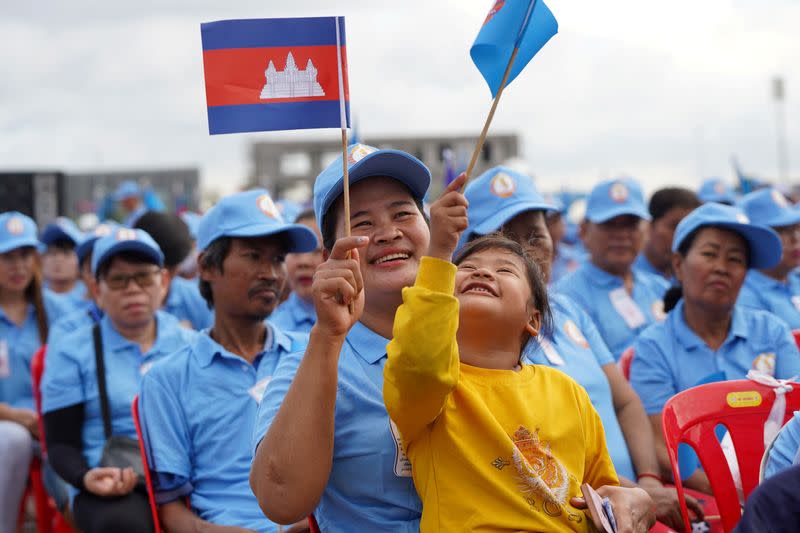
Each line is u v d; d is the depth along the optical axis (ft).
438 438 9.37
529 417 9.55
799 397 11.91
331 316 8.91
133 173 147.43
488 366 9.88
